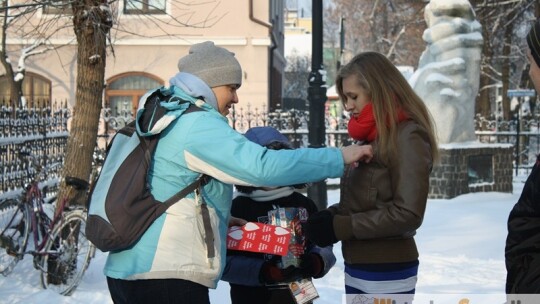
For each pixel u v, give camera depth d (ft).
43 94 70.38
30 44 62.44
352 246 10.68
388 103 10.16
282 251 11.25
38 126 32.96
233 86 10.78
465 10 46.50
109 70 70.95
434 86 45.96
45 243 21.67
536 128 78.54
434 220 36.09
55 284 21.42
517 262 8.61
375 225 9.98
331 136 53.78
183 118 9.95
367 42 149.18
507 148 47.11
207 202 10.12
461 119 46.32
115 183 9.80
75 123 23.07
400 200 9.89
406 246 10.63
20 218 23.52
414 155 9.96
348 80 10.56
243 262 11.85
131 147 10.05
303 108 118.01
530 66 8.79
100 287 21.70
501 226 33.96
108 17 23.04
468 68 46.44
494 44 98.84
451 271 24.77
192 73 10.51
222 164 9.71
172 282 9.70
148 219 9.71
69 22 33.24
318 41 29.22
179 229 9.79
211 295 19.94
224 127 9.93
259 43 72.13
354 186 10.50
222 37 72.02
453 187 45.14
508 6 82.84
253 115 59.00
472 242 30.27
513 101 106.01
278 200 12.25
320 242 10.39
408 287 10.62
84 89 23.09
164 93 10.28
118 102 71.87
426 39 47.32
